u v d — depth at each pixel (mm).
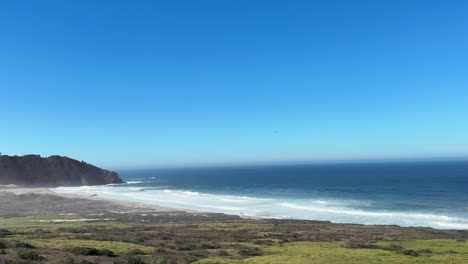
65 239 35719
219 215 75625
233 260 27828
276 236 44219
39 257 25078
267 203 104875
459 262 28750
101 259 26391
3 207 89812
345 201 108000
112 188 183000
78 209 86688
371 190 142375
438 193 125062
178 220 67312
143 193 146500
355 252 32312
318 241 41188
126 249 30703
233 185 194750
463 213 82375
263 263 26859
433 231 52938
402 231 52312
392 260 28922
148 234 42000
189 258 28062
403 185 160500
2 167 194500
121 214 77000
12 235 38469
